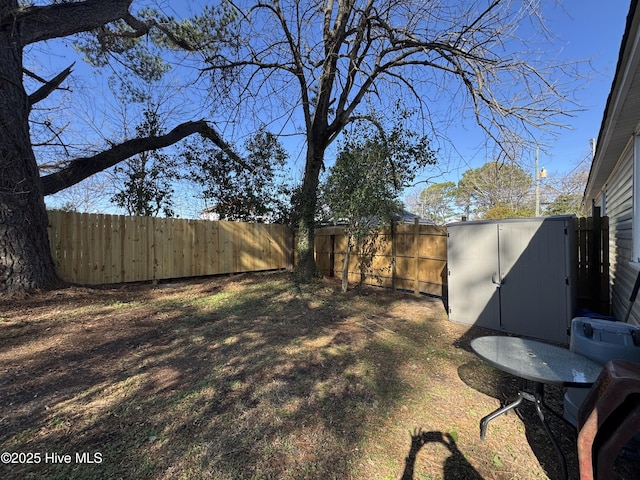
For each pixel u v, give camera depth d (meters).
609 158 5.27
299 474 1.90
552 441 1.99
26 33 5.70
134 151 8.52
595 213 4.96
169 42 9.12
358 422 2.42
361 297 6.94
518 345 2.48
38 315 4.86
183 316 5.20
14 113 5.53
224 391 2.81
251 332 4.45
